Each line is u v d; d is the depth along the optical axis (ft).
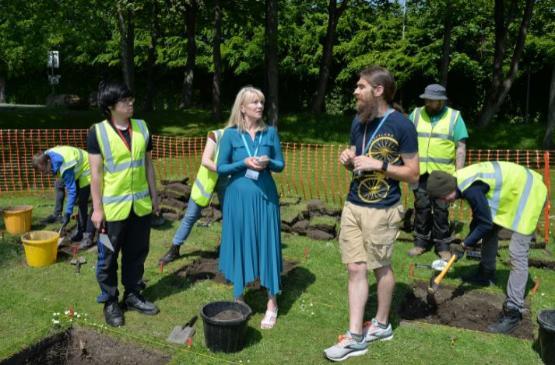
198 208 16.70
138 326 12.84
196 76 93.50
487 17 64.59
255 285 15.33
